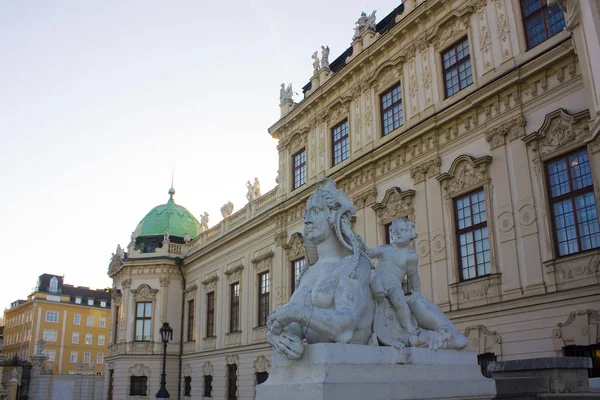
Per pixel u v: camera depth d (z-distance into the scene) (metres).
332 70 30.16
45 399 44.31
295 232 29.47
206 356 36.50
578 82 16.56
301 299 5.49
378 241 22.89
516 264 17.12
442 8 21.89
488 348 17.30
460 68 20.98
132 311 41.03
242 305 33.44
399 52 23.83
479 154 19.28
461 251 19.33
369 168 24.12
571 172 16.36
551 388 7.41
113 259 45.66
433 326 5.93
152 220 45.25
